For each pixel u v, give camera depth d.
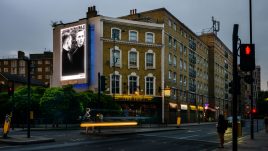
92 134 27.05
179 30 63.62
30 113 22.81
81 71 49.75
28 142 18.89
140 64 53.00
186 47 67.12
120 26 51.47
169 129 35.91
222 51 94.56
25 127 40.38
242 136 27.38
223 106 92.81
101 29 49.44
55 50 53.59
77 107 41.75
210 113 79.94
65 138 23.36
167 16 57.66
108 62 49.84
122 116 34.56
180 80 63.03
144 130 32.59
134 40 52.56
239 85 10.55
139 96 51.47
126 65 51.69
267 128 33.84
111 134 26.39
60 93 40.81
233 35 10.69
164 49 55.59
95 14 50.34
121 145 18.77
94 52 49.41
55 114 41.16
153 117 50.97
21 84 78.25
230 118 47.06
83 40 49.84
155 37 54.66
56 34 53.59
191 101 68.19
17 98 42.81
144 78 53.12
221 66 92.75
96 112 29.69
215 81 84.75
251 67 10.01
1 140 19.44
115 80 50.38
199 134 29.78
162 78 54.50
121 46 51.44
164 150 16.62
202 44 78.69
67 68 51.59
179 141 22.11
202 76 77.69
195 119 70.06
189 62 68.44
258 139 23.81
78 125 43.88
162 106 53.81
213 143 21.00
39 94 44.91
